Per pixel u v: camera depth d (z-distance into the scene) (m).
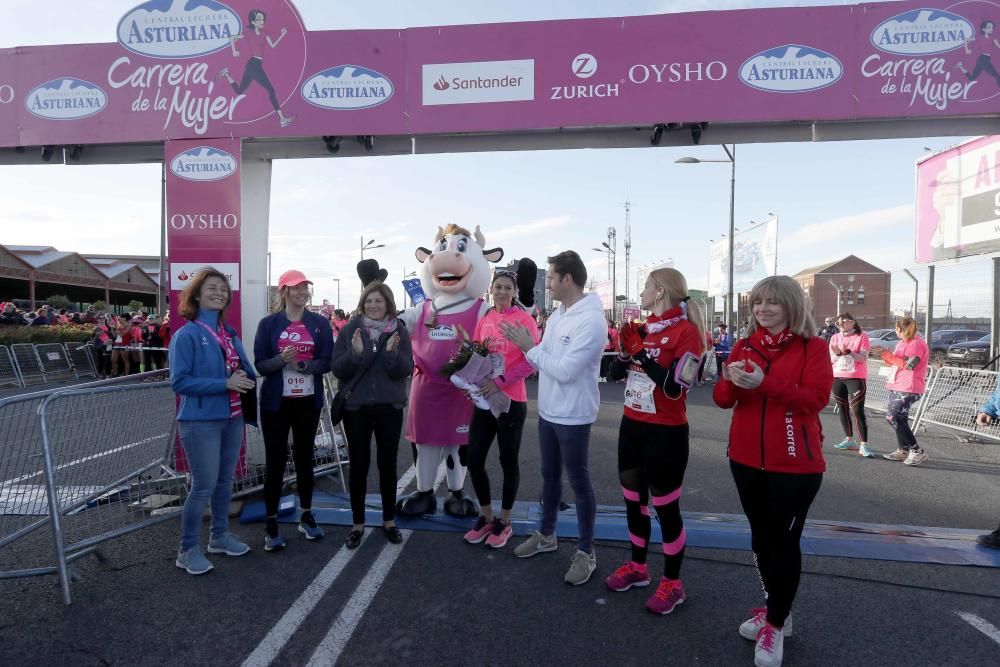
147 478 4.17
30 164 5.57
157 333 16.31
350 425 3.88
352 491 3.93
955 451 7.10
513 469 3.97
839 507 4.89
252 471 5.04
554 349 3.45
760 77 4.98
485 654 2.73
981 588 3.42
